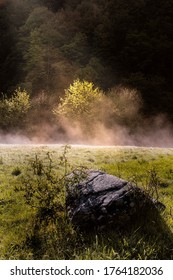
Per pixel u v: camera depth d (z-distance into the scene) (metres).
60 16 130.75
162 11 131.88
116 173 14.28
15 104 65.56
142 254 7.39
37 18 128.12
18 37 126.44
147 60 112.19
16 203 10.66
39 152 18.97
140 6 134.25
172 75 112.38
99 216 8.37
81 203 8.73
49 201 9.17
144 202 8.86
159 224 8.62
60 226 8.56
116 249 7.61
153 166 15.82
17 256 7.80
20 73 109.06
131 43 116.75
